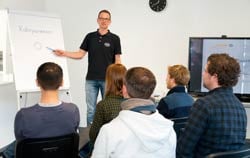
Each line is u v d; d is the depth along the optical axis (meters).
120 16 5.00
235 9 4.62
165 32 4.88
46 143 1.92
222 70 1.77
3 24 3.99
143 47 4.98
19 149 1.89
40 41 3.97
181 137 1.83
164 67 4.94
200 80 4.39
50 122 1.97
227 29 4.68
